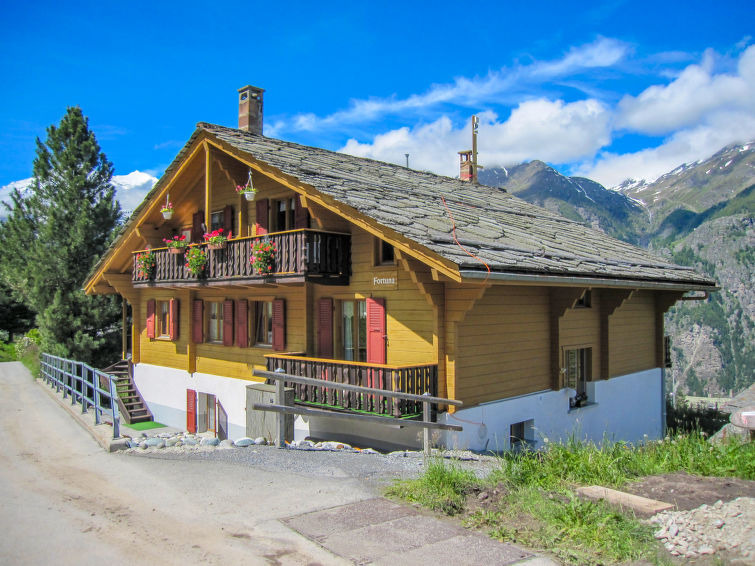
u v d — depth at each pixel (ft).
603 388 47.21
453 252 29.78
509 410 38.34
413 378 33.24
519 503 17.83
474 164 69.46
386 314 37.86
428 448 25.90
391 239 31.53
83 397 35.29
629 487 19.58
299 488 20.26
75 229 78.89
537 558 14.52
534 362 40.86
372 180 44.09
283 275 39.01
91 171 83.30
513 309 39.22
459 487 19.29
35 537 16.11
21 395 47.85
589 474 20.75
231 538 15.85
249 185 43.83
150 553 14.98
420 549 15.03
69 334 78.33
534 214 56.54
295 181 37.17
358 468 23.49
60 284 79.20
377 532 16.16
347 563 14.26
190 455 25.26
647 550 14.60
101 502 18.99
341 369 36.04
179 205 56.18
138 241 59.47
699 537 14.88
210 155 46.26
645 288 44.19
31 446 27.66
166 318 60.34
